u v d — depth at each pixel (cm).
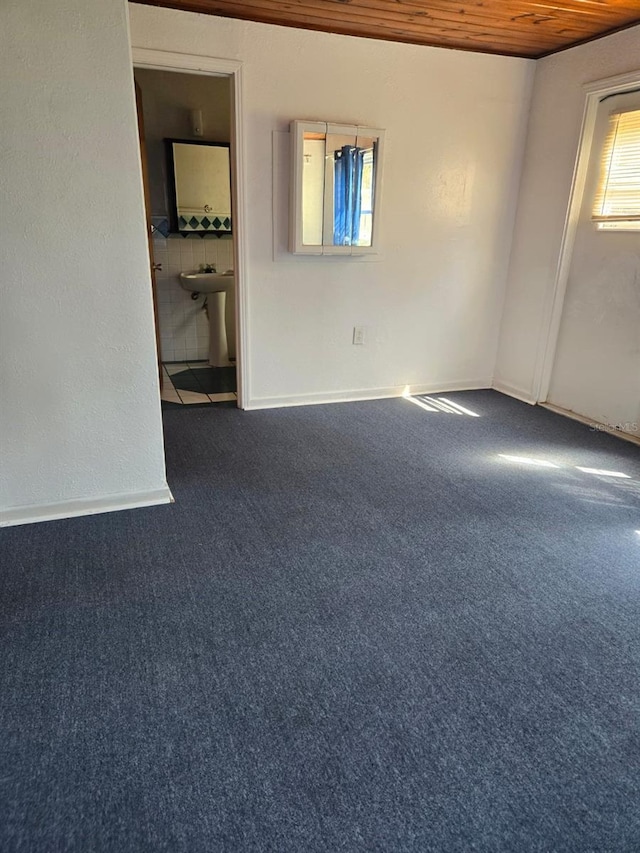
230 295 484
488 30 301
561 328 367
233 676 150
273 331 354
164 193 452
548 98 348
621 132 310
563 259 352
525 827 114
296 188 319
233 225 329
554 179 351
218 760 126
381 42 317
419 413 364
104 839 110
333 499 247
